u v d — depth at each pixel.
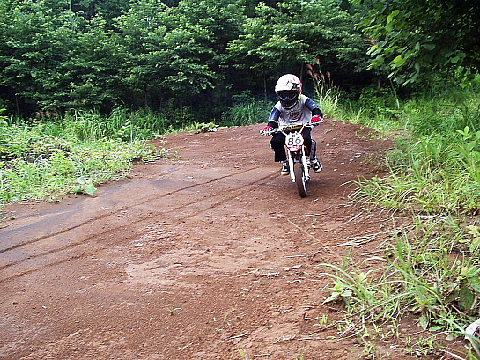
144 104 22.92
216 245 5.02
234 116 21.20
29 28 20.86
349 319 3.29
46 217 6.18
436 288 3.29
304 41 20.61
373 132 11.13
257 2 26.17
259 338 3.21
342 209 5.86
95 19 23.03
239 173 8.52
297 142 6.47
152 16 22.89
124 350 3.22
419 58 6.60
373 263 4.10
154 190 7.45
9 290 4.15
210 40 21.89
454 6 6.65
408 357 2.79
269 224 5.61
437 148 6.42
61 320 3.63
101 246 5.12
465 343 2.84
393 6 6.72
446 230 4.30
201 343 3.24
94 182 7.89
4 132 11.06
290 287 3.90
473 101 12.41
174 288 4.06
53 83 20.33
